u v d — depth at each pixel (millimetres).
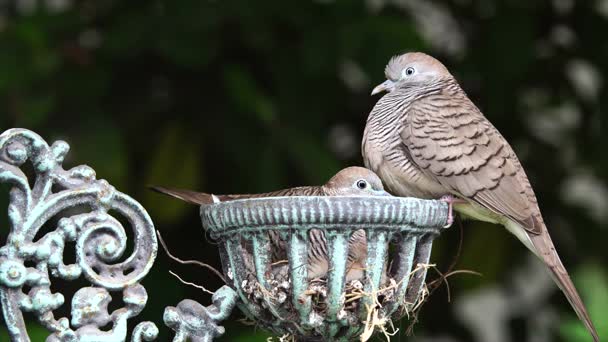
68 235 5785
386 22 10773
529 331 12984
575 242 12570
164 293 11422
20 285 5613
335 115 12055
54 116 10719
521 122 12391
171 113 11656
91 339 5809
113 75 11219
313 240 6695
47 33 10695
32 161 5766
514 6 11633
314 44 10766
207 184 11766
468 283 12062
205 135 11625
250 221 5707
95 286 5887
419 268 6129
